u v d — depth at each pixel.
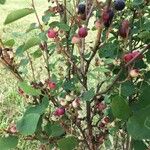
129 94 0.25
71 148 0.25
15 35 0.27
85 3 0.25
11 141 0.25
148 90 0.21
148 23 0.28
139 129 0.20
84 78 0.26
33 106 0.24
